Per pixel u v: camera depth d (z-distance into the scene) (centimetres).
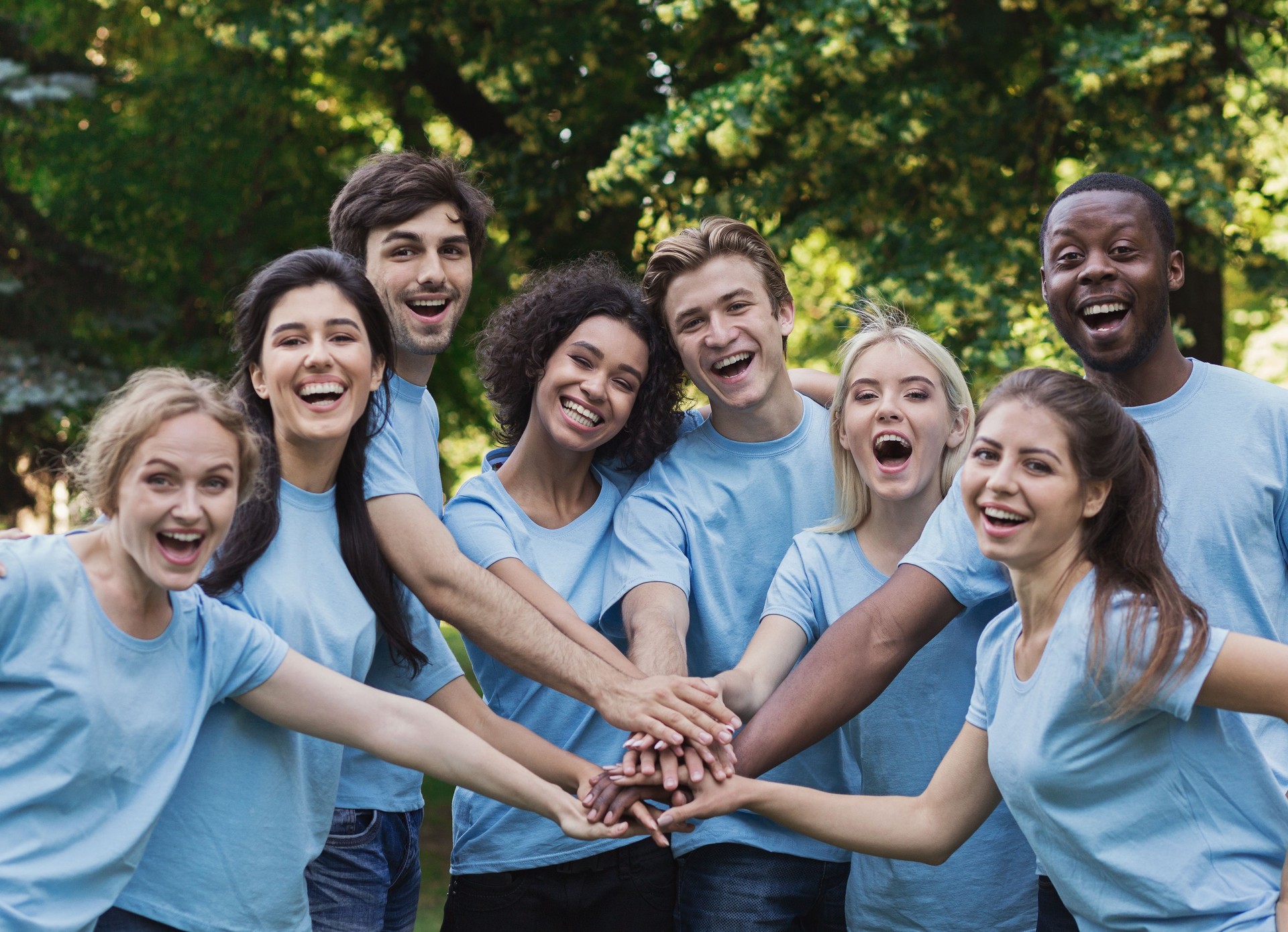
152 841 243
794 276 1110
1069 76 704
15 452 1073
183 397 225
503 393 341
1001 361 663
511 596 294
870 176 767
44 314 1051
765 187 771
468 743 261
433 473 365
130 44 1172
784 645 310
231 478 229
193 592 245
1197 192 700
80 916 221
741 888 309
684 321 328
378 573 282
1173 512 287
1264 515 284
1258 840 231
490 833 314
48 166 1080
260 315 276
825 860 315
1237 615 281
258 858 252
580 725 316
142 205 1084
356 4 810
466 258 367
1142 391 302
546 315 325
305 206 1117
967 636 306
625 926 311
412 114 1088
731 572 330
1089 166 740
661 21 809
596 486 345
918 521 312
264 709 249
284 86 1064
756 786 280
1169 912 228
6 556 219
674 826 281
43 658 218
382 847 303
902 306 705
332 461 279
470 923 318
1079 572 238
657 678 288
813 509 331
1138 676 222
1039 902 288
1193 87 748
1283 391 291
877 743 310
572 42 821
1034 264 718
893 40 693
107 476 222
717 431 341
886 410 301
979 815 266
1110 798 232
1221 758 230
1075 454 233
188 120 1075
